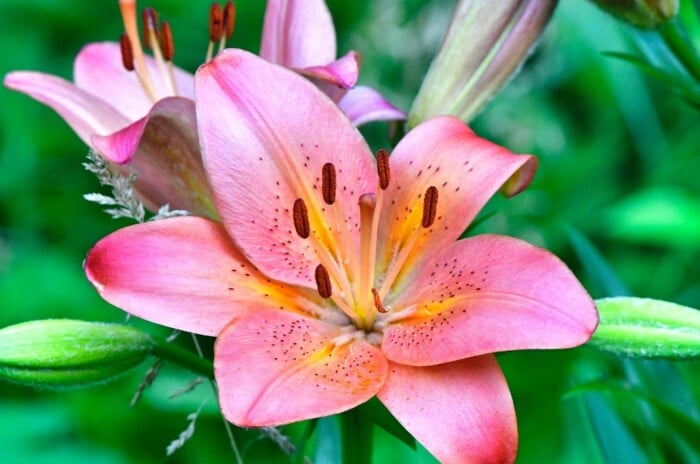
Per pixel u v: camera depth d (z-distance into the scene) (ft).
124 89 2.00
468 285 1.70
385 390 1.66
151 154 1.81
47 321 1.76
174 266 1.70
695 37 2.02
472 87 1.91
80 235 3.01
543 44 3.93
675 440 2.00
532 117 3.78
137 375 2.53
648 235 2.94
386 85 3.94
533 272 1.66
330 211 1.78
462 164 1.77
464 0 1.92
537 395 2.51
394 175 1.80
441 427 1.62
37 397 2.62
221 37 1.98
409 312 1.73
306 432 1.81
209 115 1.73
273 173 1.75
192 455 2.50
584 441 2.33
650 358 1.76
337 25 3.68
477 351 1.63
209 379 1.81
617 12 1.91
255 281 1.74
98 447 2.45
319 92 1.76
